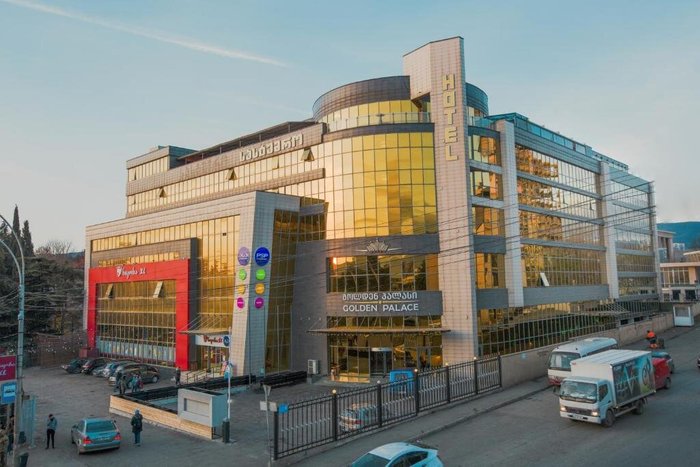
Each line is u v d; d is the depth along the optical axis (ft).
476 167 132.57
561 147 176.24
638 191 244.22
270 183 152.05
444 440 68.54
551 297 158.71
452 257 124.77
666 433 66.39
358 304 127.75
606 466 55.47
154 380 139.64
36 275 208.03
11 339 189.06
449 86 129.39
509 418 77.87
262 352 128.67
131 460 67.41
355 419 72.64
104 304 189.26
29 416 78.48
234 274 135.85
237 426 82.33
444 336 123.03
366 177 131.03
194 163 180.45
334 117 143.74
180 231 156.66
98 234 195.83
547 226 163.94
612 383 72.08
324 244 134.72
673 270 311.06
